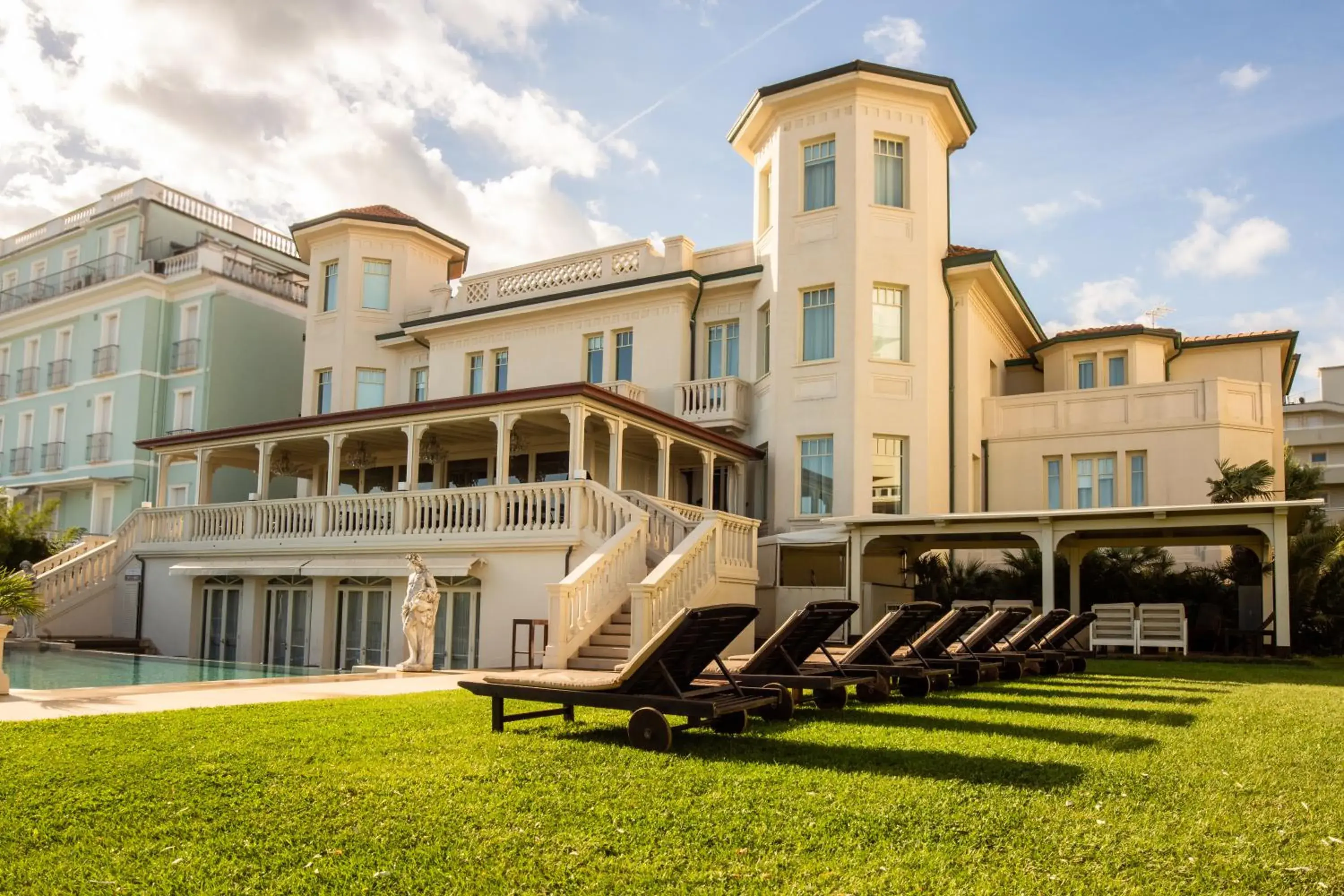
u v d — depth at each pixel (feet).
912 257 84.38
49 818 18.26
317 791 20.47
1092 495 87.04
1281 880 14.87
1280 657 59.57
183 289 127.75
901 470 82.48
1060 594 77.71
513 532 65.98
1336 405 200.75
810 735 28.17
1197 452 83.61
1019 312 98.68
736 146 94.89
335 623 74.49
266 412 128.88
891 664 38.42
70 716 30.81
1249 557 75.00
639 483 90.99
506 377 100.63
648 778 21.86
